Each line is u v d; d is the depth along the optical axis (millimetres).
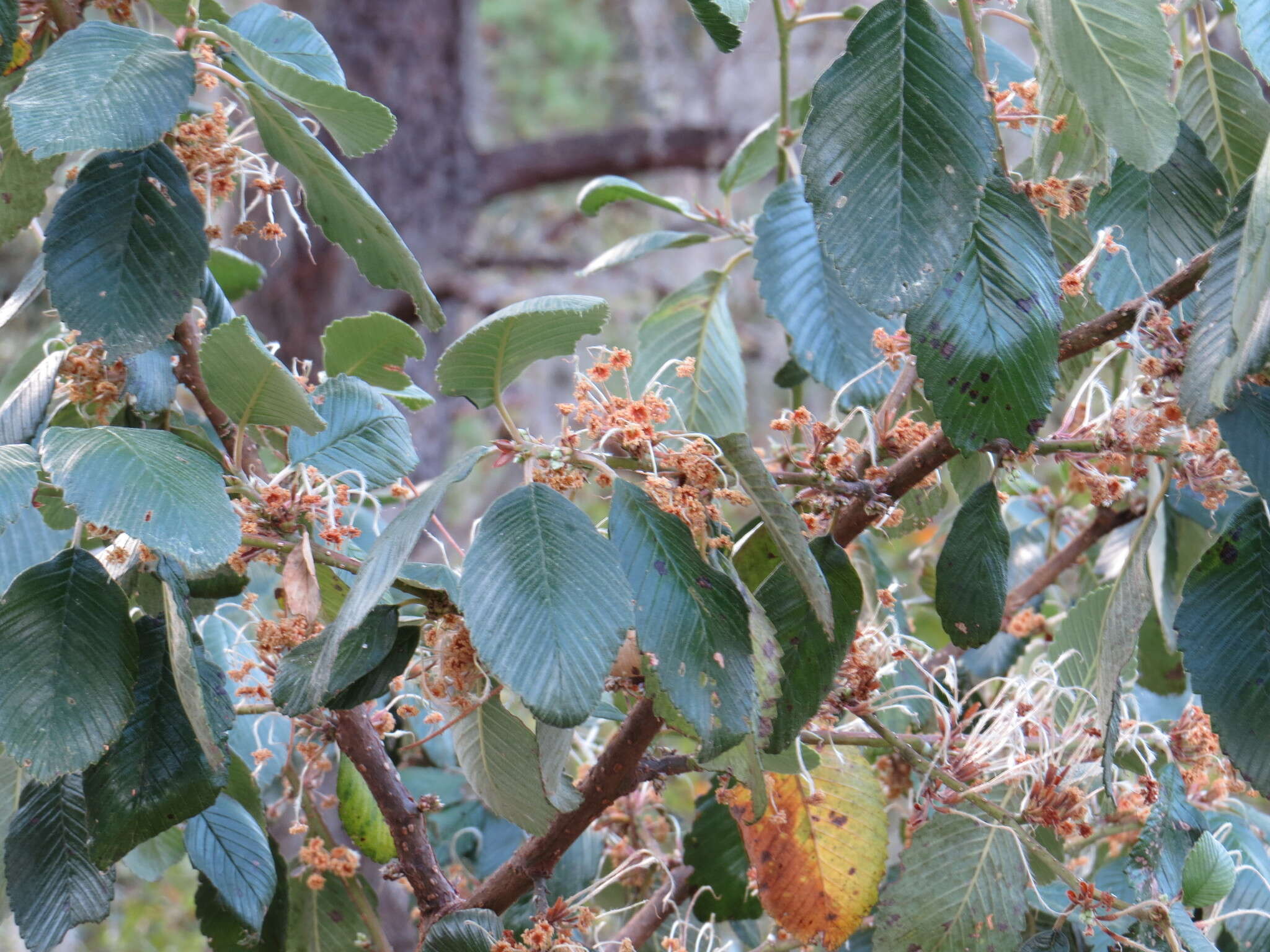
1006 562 470
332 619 481
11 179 496
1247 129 507
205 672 458
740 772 430
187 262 458
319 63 508
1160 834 473
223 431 500
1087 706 523
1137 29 443
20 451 426
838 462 458
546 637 402
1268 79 417
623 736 468
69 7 482
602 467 429
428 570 450
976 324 442
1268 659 441
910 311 439
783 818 494
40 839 463
